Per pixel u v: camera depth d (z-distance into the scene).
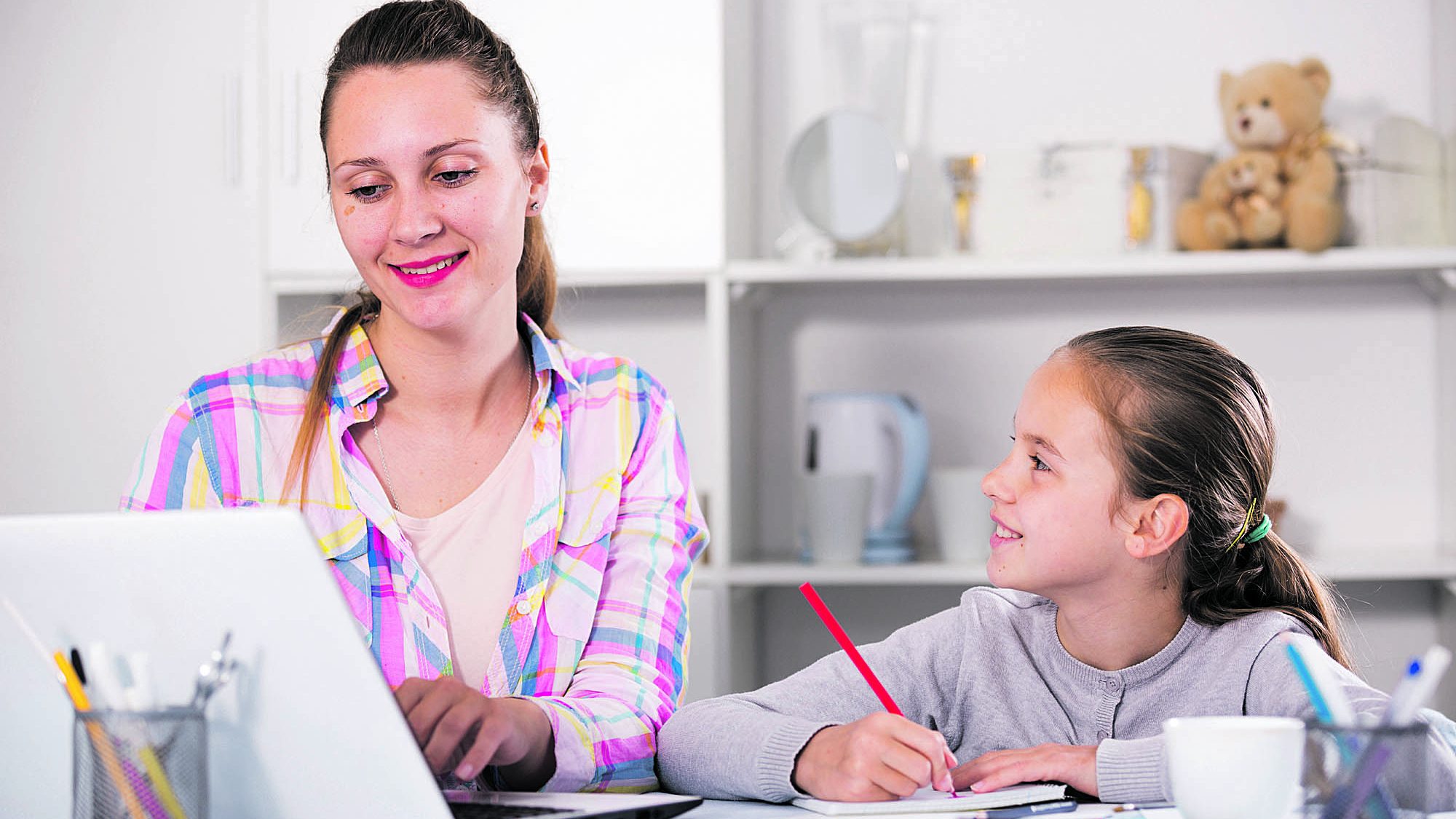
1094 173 2.33
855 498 2.37
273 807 0.79
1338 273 2.38
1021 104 2.58
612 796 1.00
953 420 2.60
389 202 1.18
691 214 2.32
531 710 1.03
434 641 1.21
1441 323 2.47
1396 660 2.51
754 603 2.58
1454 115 2.35
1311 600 1.29
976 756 1.28
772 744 1.03
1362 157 2.29
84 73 2.40
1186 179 2.36
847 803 0.96
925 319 2.61
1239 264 2.28
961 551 2.39
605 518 1.27
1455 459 2.40
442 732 0.95
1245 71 2.53
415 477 1.27
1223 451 1.23
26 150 2.41
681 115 2.33
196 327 2.38
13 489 2.40
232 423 1.23
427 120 1.16
